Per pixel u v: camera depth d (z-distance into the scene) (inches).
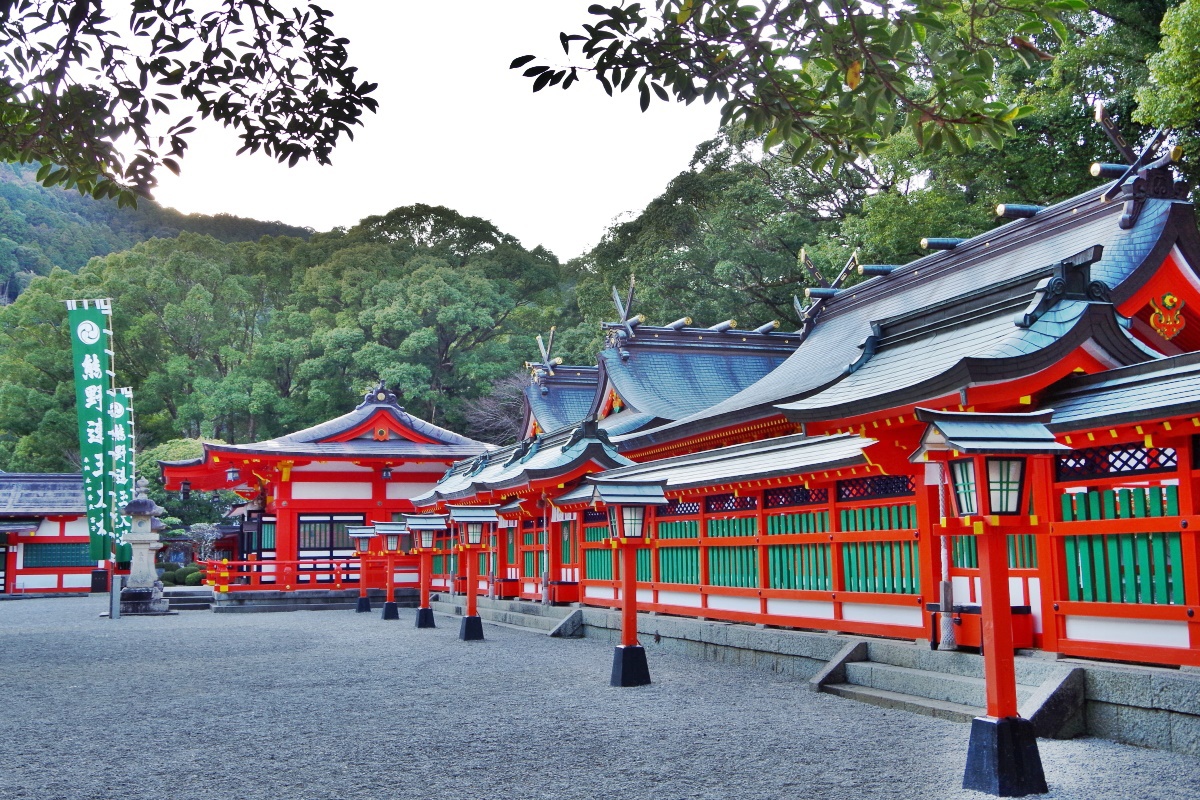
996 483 266.8
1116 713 330.0
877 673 436.5
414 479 1400.1
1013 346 372.8
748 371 1221.1
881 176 1363.2
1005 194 1087.0
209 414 2327.8
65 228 4347.9
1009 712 265.7
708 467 630.5
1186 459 320.8
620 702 433.1
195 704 451.5
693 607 637.9
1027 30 289.4
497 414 2215.8
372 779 296.7
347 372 2409.0
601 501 497.7
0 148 340.2
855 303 856.3
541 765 310.8
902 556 450.6
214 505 2074.3
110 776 307.0
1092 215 589.9
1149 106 797.2
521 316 2519.7
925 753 315.9
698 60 290.0
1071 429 343.6
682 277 1647.4
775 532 554.3
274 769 313.1
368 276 2571.4
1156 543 332.8
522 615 870.4
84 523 1667.1
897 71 300.2
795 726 368.8
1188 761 297.0
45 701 466.6
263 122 339.9
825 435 525.7
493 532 1007.0
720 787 277.7
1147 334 515.2
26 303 2343.8
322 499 1349.7
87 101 324.2
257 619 1060.5
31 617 1107.9
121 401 1047.6
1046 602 372.2
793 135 315.6
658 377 1168.8
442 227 2842.0
